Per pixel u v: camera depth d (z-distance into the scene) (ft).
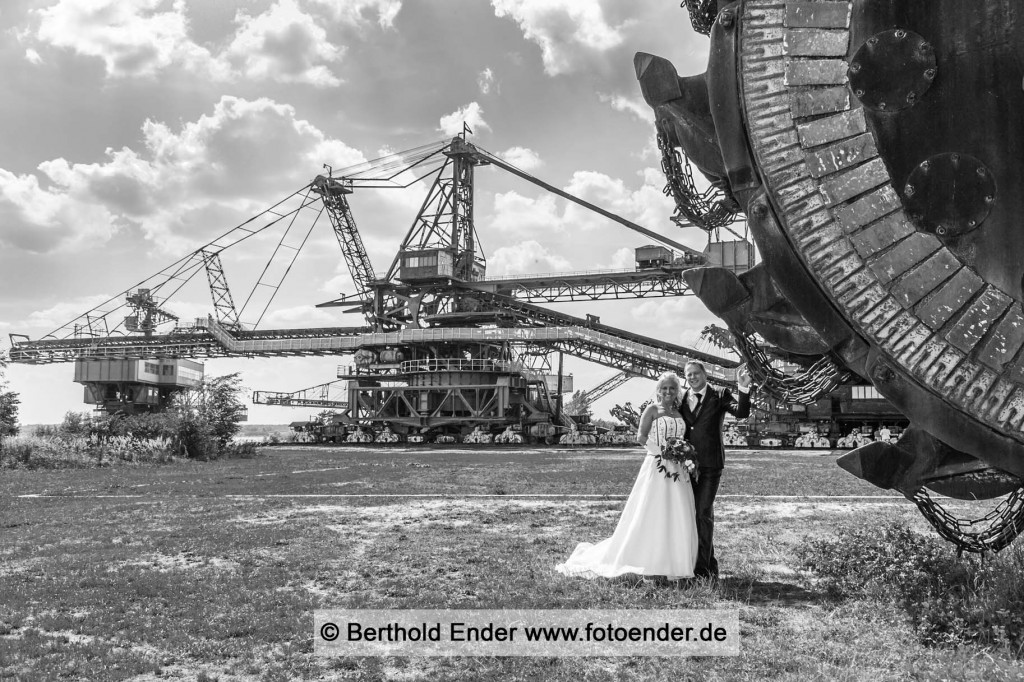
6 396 122.11
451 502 60.03
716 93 18.67
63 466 111.75
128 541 41.14
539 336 219.82
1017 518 21.57
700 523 29.40
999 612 21.24
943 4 16.43
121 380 281.13
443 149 253.24
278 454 162.91
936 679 18.16
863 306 16.83
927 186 16.42
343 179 273.13
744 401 28.68
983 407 16.02
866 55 16.78
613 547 30.45
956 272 16.24
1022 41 15.89
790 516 48.73
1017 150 15.94
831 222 17.10
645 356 211.61
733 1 18.93
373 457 145.28
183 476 93.45
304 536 42.32
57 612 26.09
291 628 23.59
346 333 271.49
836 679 18.44
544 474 90.84
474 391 236.43
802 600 26.13
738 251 145.59
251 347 263.08
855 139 16.96
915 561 25.86
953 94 16.34
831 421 184.55
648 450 29.35
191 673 20.03
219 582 30.17
